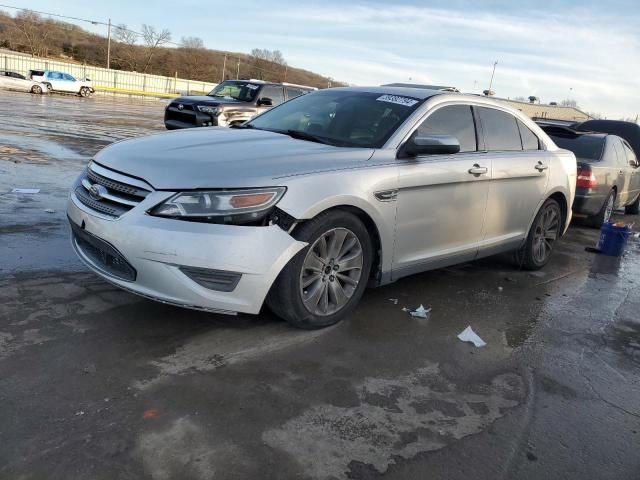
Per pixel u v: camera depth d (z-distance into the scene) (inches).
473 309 183.2
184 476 93.0
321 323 150.5
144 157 143.5
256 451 100.9
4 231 210.1
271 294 140.9
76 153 430.6
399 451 105.0
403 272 170.2
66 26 3518.7
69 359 125.0
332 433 108.4
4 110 737.6
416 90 195.5
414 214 166.6
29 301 151.3
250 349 138.1
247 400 116.3
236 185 130.0
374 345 147.6
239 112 525.3
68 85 1440.7
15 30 3149.6
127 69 3467.0
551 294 208.8
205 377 123.5
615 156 368.5
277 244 132.4
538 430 116.2
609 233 289.1
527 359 149.8
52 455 95.0
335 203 142.6
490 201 196.2
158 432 103.4
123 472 92.7
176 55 3663.9
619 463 108.0
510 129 214.7
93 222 137.8
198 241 126.6
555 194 236.1
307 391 122.2
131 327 142.9
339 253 150.0
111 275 138.3
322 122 183.0
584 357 154.9
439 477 98.9
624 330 179.0
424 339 155.1
